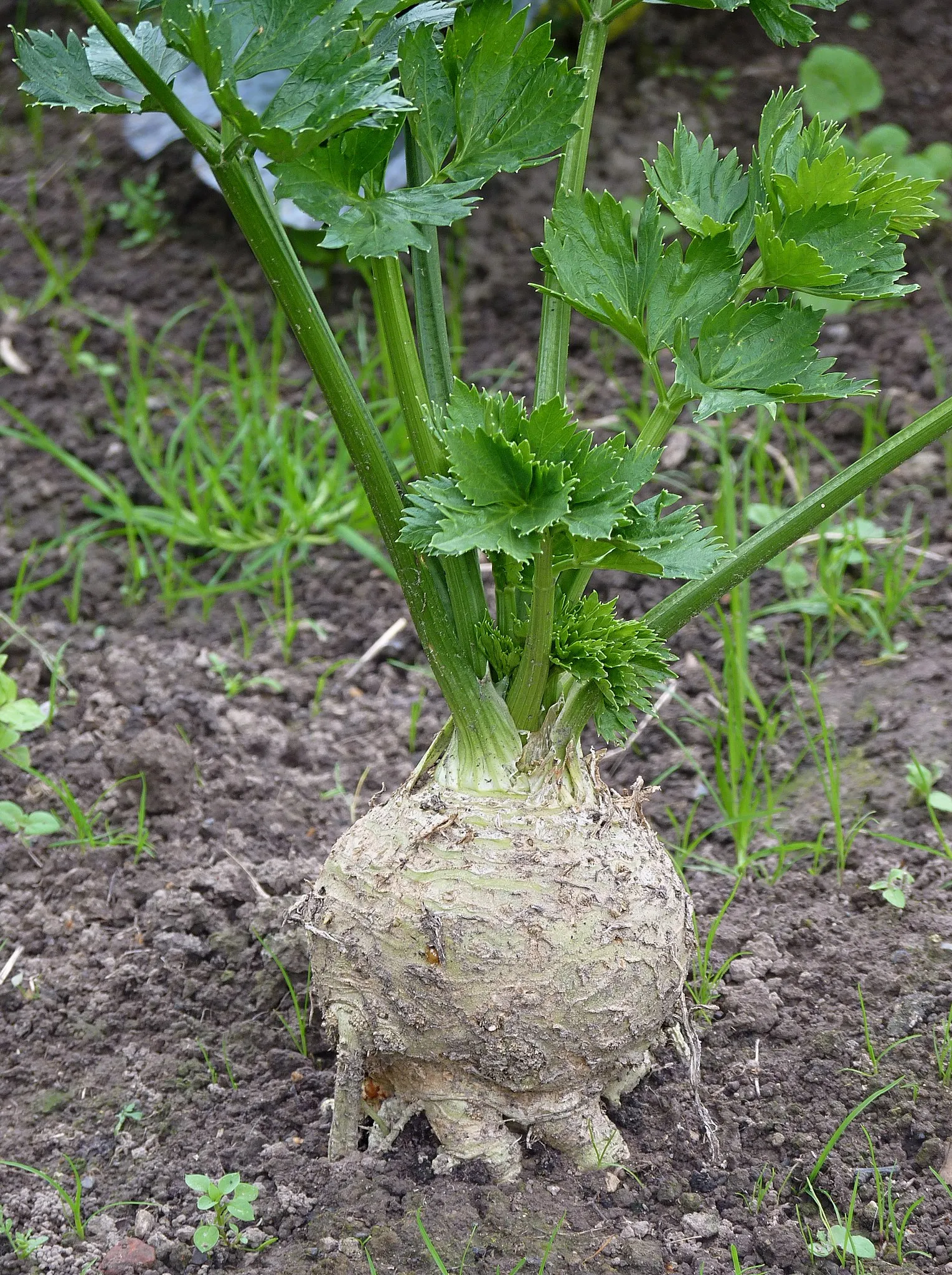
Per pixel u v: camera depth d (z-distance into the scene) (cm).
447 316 156
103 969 98
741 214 86
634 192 164
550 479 79
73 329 152
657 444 85
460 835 84
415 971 83
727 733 111
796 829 107
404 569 84
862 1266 85
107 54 82
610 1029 84
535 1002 83
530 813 84
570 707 85
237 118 77
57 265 162
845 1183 88
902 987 96
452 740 86
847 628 121
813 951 99
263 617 125
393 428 133
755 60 182
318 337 82
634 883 84
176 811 108
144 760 108
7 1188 89
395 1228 85
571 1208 86
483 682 85
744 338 82
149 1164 89
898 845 105
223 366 152
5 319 153
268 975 97
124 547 132
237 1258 85
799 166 82
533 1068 85
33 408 143
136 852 105
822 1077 92
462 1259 84
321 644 122
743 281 84
